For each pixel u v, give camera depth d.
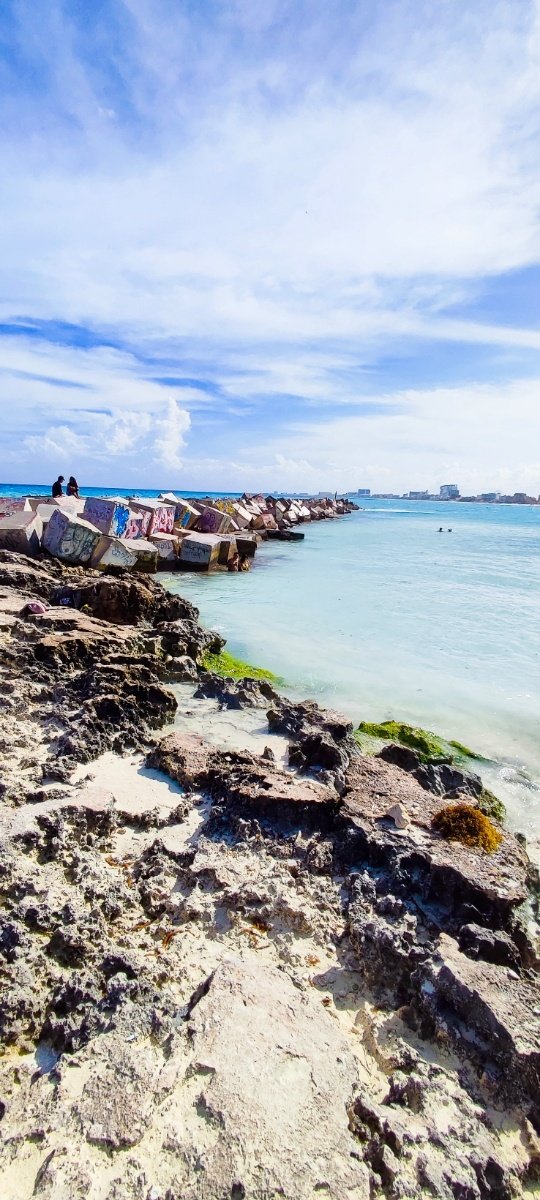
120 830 4.80
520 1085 2.83
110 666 7.77
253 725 7.37
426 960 3.43
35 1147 2.43
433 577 21.53
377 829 4.75
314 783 5.34
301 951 3.67
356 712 8.59
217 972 3.35
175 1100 2.60
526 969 3.70
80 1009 3.12
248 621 13.90
